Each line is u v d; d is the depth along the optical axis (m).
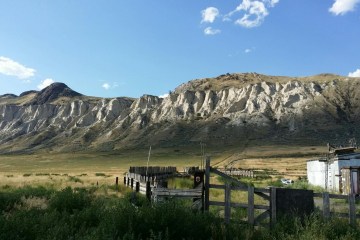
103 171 99.50
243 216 14.18
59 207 13.91
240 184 12.30
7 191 21.62
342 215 11.05
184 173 61.84
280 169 101.75
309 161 47.84
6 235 8.18
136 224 9.24
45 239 8.20
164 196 14.85
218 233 9.75
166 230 8.79
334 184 35.22
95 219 10.92
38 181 35.84
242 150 194.38
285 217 10.84
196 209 12.05
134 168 40.44
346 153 36.88
